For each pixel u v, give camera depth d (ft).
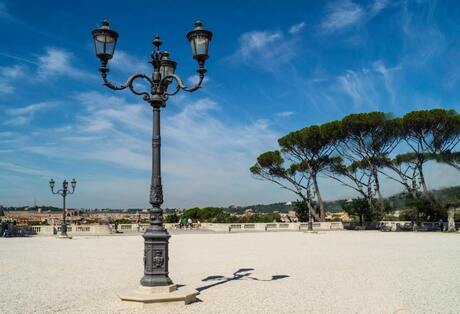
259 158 170.81
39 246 81.76
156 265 30.32
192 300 29.84
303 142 156.25
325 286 36.01
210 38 31.55
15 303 29.45
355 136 146.30
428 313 26.66
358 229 159.02
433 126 133.90
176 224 176.04
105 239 106.32
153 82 31.60
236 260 55.62
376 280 39.11
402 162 149.28
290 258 57.98
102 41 29.48
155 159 31.24
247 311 27.14
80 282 37.96
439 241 92.89
